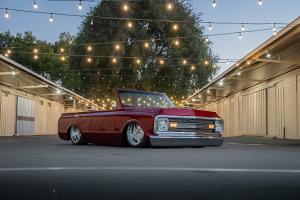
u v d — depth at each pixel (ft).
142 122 30.42
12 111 82.84
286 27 41.50
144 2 105.19
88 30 105.91
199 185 12.56
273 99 71.20
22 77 71.26
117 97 33.06
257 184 12.84
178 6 108.78
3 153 24.48
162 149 29.14
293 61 53.11
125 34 103.19
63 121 37.99
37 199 10.30
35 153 24.54
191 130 30.66
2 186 12.23
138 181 13.30
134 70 101.60
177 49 106.52
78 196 10.72
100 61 104.37
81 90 123.34
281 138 65.62
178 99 109.40
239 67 62.23
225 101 104.58
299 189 11.98
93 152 25.63
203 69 108.17
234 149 30.22
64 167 16.94
